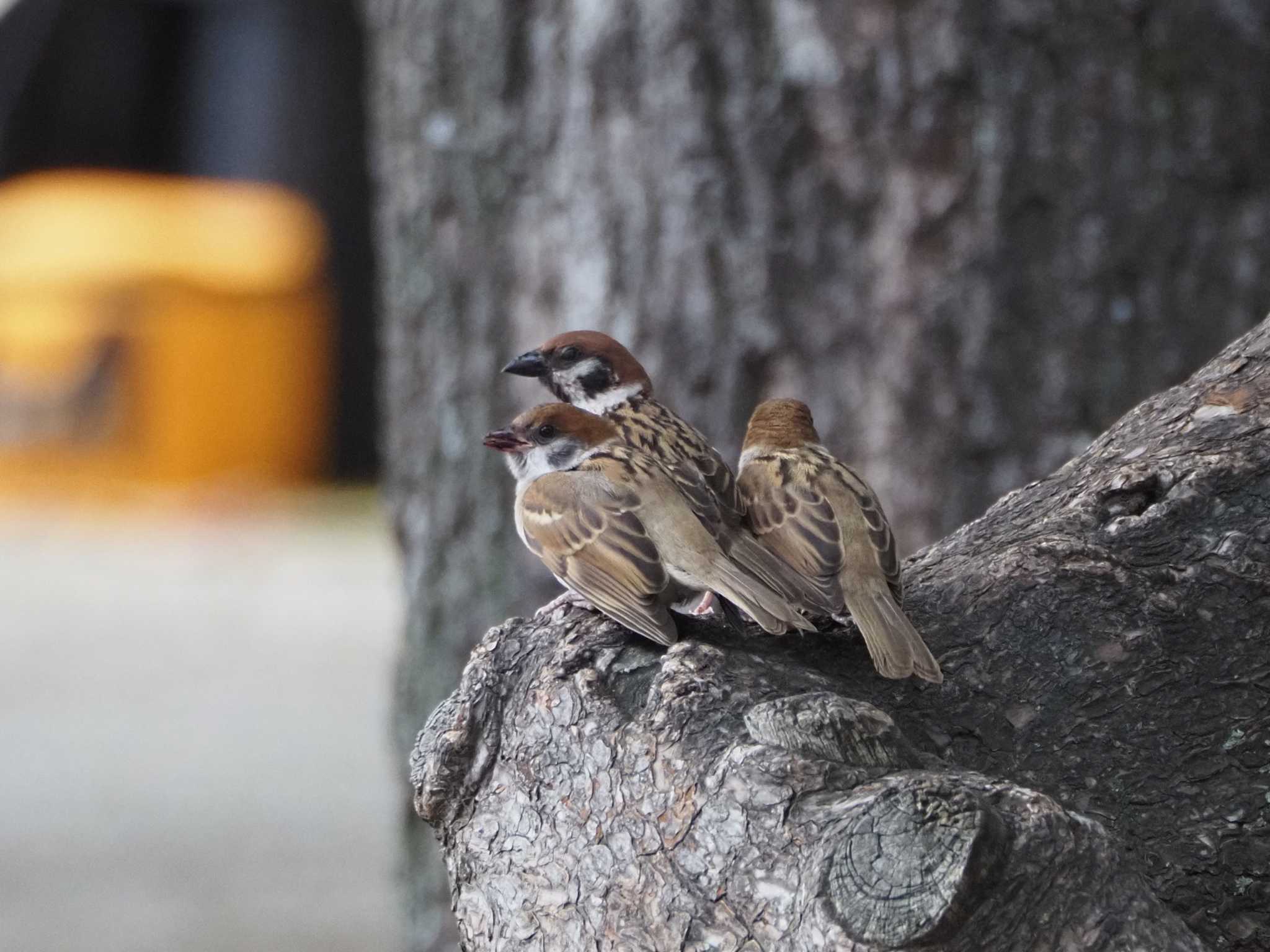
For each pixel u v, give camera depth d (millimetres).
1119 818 5652
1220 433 6453
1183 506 6168
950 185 10055
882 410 10156
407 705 11516
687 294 10391
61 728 22141
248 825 18109
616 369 8078
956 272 10055
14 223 41375
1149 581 6016
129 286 41250
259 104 42562
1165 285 10117
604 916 5340
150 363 41781
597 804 5441
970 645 5941
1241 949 5598
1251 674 5844
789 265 10273
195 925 14578
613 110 10531
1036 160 10055
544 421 6984
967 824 4625
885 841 4680
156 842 17344
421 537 11398
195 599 31641
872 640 5688
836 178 10219
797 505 6133
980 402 10055
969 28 10016
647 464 6469
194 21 41875
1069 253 10070
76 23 40375
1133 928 4645
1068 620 5945
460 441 11227
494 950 5676
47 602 30984
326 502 43375
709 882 5066
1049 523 6383
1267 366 6676
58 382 41625
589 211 10594
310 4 42250
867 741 5062
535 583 10969
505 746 5766
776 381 10305
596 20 10531
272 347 43062
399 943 14039
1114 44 10062
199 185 42719
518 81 10914
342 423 45281
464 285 11156
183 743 21688
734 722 5305
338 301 44438
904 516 10109
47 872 16156
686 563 6059
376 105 12000
